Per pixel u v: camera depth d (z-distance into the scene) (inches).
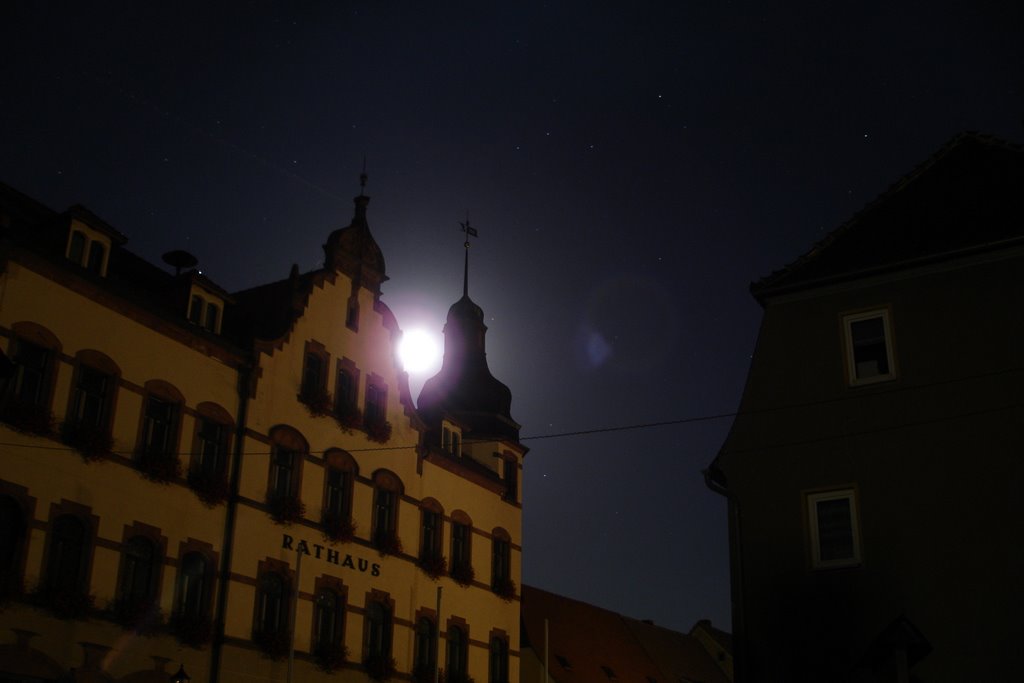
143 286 1307.8
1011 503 852.0
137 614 1119.0
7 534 1027.9
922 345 918.4
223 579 1235.9
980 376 890.7
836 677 866.8
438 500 1612.9
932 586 855.7
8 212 1186.6
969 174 997.2
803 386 954.1
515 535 1792.6
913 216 983.0
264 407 1333.7
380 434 1507.1
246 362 1326.3
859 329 948.6
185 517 1207.6
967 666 826.8
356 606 1412.4
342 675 1365.7
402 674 1459.2
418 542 1552.7
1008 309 897.5
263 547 1291.8
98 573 1098.1
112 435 1139.3
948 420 891.4
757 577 920.3
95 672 1071.6
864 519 895.7
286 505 1320.1
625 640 2559.1
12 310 1060.5
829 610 885.2
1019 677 810.2
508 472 1843.0
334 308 1476.4
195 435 1243.2
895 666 832.9
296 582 1300.4
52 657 1037.8
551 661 2151.8
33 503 1046.4
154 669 1135.6
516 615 1740.9
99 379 1148.5
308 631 1333.7
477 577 1669.5
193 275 1285.7
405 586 1504.7
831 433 930.7
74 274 1125.1
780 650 893.2
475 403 1872.5
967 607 840.3
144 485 1167.0
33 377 1080.8
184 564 1202.0
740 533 940.6
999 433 871.7
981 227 934.4
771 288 986.7
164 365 1218.0
